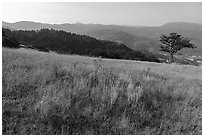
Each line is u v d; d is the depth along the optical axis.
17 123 5.32
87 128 5.57
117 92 7.03
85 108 6.08
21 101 6.11
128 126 5.66
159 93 7.84
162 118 6.33
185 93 8.27
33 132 5.16
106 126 5.64
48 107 5.77
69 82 7.67
